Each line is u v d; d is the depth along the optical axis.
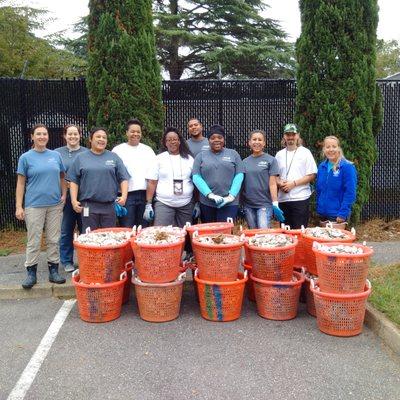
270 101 9.34
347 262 4.84
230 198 6.21
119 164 6.38
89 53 8.57
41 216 6.21
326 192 6.49
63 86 9.18
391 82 9.44
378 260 7.30
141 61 8.50
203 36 24.31
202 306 5.50
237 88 9.30
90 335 5.09
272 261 5.39
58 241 6.41
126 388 4.01
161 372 4.27
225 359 4.50
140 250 5.29
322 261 4.97
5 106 9.11
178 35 23.91
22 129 9.18
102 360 4.51
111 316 5.47
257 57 24.17
